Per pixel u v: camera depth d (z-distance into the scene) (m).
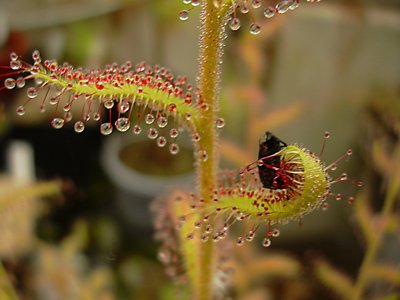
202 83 0.06
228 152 0.12
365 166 0.15
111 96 0.05
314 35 0.15
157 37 0.18
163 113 0.06
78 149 0.19
